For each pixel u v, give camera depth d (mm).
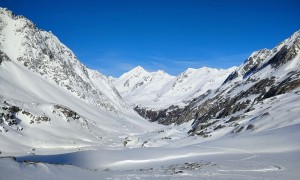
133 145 122875
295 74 145750
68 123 130125
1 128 96750
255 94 163750
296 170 35094
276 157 47344
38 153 88500
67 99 188000
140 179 29172
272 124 84688
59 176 25344
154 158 56875
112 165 53594
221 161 45531
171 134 147250
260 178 30375
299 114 82750
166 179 29344
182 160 55062
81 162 55875
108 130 170250
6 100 115625
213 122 133625
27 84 173500
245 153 55562
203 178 30109
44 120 118688
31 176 22906
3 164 23047
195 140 106062
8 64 178375
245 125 95312
